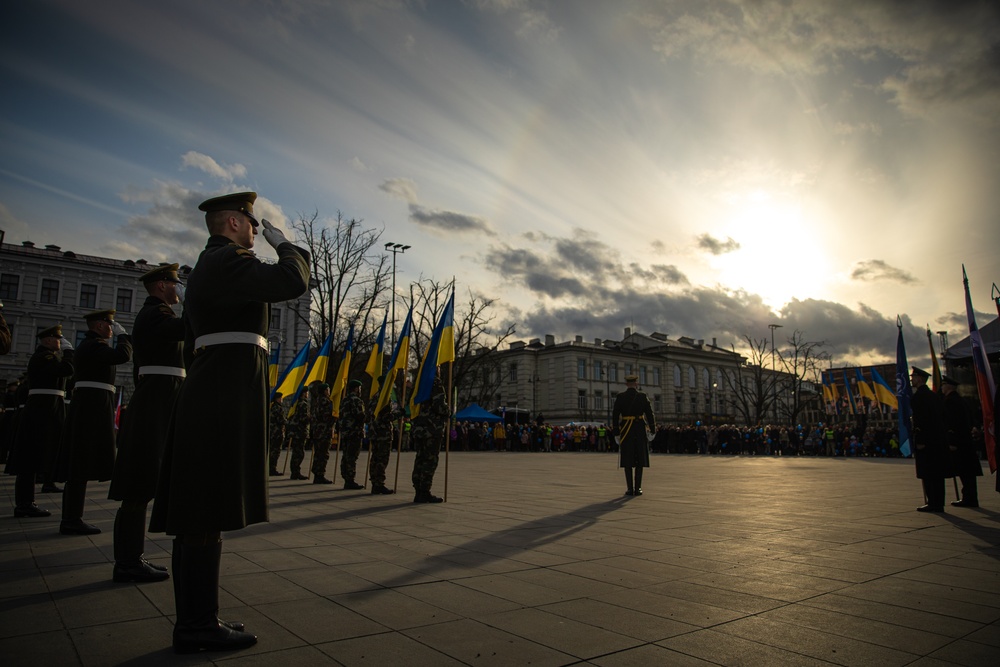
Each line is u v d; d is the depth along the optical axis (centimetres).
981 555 553
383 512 832
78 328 5238
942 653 313
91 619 347
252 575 456
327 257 3516
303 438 1419
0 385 1806
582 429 4672
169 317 474
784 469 2089
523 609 379
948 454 871
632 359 7519
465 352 4481
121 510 438
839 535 659
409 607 379
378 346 1259
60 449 630
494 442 4309
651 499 1030
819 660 303
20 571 460
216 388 328
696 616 370
